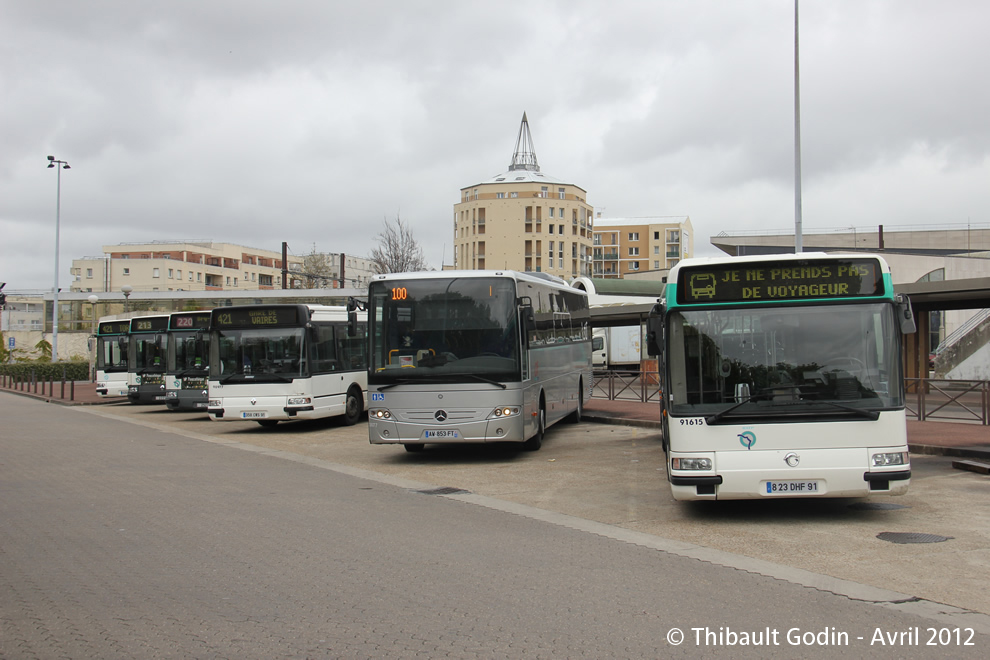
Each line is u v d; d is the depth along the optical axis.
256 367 20.08
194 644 5.19
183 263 121.94
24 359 62.53
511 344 14.34
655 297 42.69
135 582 6.65
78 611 5.88
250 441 18.78
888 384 8.89
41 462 14.81
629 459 14.73
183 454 16.19
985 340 35.62
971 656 5.05
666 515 9.76
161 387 29.03
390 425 14.27
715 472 8.96
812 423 8.85
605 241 123.94
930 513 9.55
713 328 9.23
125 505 10.29
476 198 99.50
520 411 14.33
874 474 8.71
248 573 6.95
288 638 5.30
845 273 9.15
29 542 8.14
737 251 75.56
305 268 128.50
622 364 46.53
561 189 99.31
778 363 9.07
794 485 8.86
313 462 14.92
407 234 63.22
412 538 8.41
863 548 7.93
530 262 97.25
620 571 7.06
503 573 6.98
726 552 7.81
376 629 5.48
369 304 14.61
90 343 49.25
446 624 5.59
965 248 75.31
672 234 122.56
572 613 5.84
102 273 120.06
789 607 6.00
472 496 11.18
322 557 7.54
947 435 15.66
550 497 11.09
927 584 6.64
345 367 22.06
